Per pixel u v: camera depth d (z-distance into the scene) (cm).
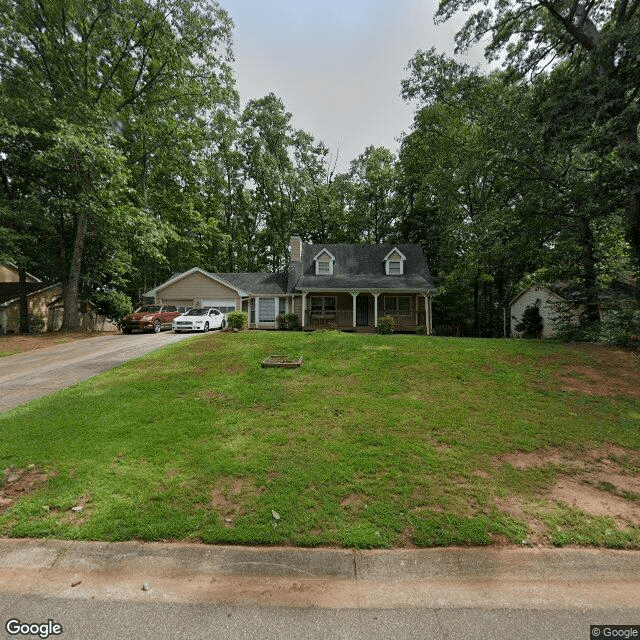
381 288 2077
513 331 2447
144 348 1209
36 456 423
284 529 303
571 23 1123
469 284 2184
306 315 2241
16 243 1759
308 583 258
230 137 2958
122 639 215
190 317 1820
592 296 1163
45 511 333
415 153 2481
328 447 445
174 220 2667
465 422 520
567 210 1239
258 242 3656
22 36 1644
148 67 1967
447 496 349
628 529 309
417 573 265
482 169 1419
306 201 3262
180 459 418
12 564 276
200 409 569
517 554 281
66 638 216
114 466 404
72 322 1903
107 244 1995
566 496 355
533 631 220
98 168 1694
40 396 673
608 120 952
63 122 1512
